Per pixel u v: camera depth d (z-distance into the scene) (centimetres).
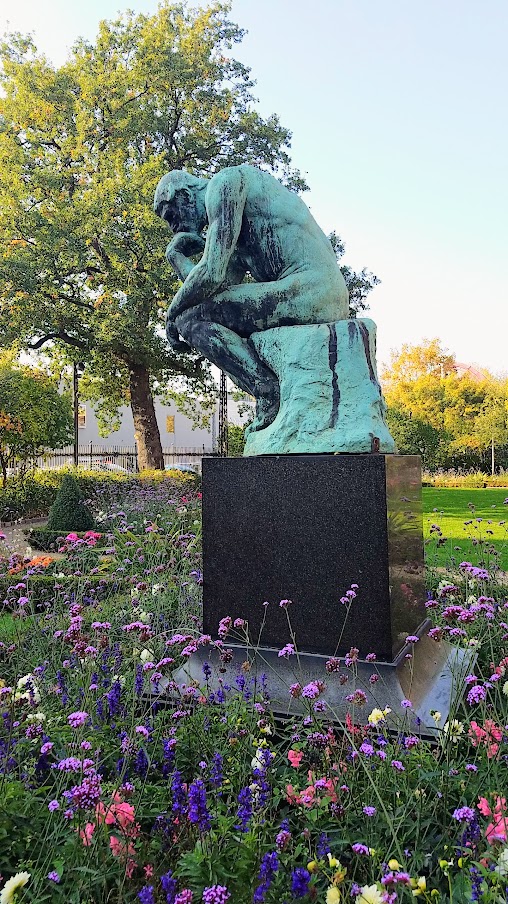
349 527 287
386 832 171
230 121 1909
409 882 124
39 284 1692
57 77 1803
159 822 165
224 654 264
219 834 164
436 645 331
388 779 189
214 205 334
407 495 317
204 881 141
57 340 1978
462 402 3609
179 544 623
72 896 144
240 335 359
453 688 264
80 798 146
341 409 316
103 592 489
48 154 1791
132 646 341
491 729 196
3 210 1689
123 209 1641
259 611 306
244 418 2738
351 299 1953
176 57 1781
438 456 3109
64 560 596
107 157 1725
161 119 1823
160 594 432
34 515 1557
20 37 1798
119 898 144
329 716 258
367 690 265
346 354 321
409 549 317
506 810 151
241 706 250
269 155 1939
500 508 1225
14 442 1805
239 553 312
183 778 213
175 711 240
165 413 4069
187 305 357
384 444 314
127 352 1880
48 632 387
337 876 134
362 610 283
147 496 1153
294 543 299
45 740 206
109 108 1816
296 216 342
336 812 170
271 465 306
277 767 221
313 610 293
